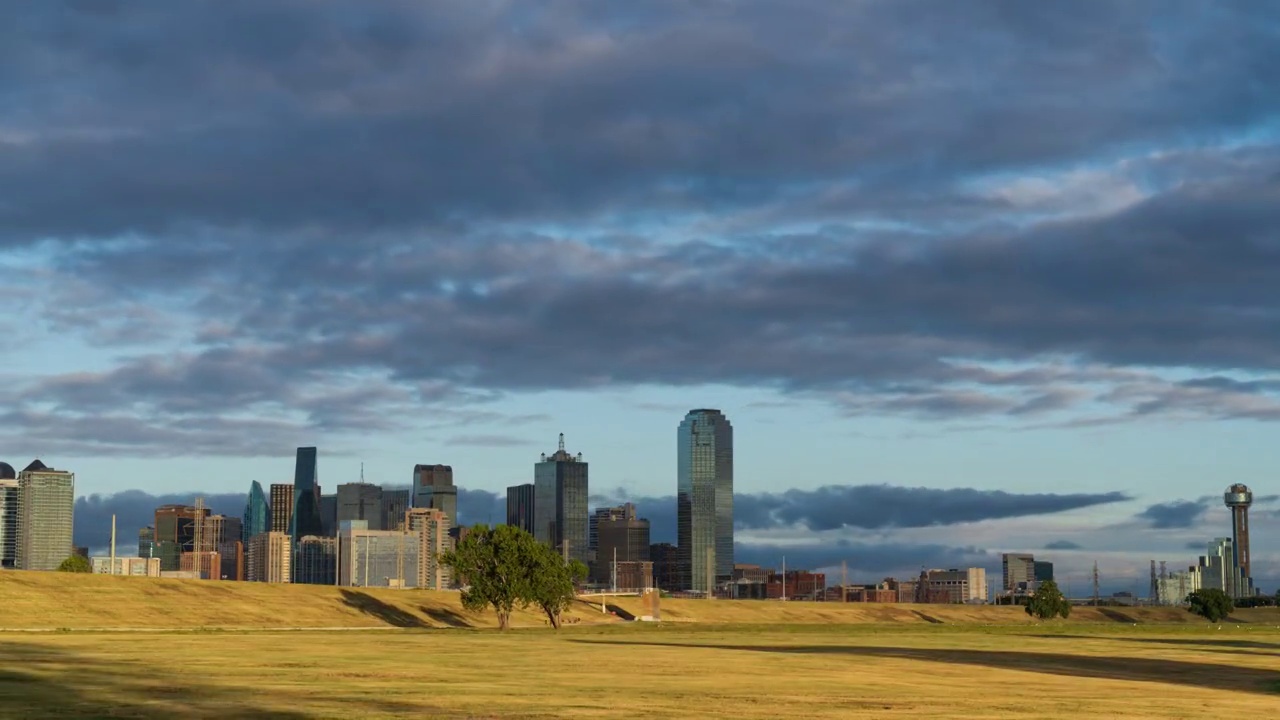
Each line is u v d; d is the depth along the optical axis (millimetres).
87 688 76938
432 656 118688
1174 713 73375
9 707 65625
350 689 78750
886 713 70375
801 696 80062
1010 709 74188
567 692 79500
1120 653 150125
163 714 63188
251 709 65938
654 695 78688
